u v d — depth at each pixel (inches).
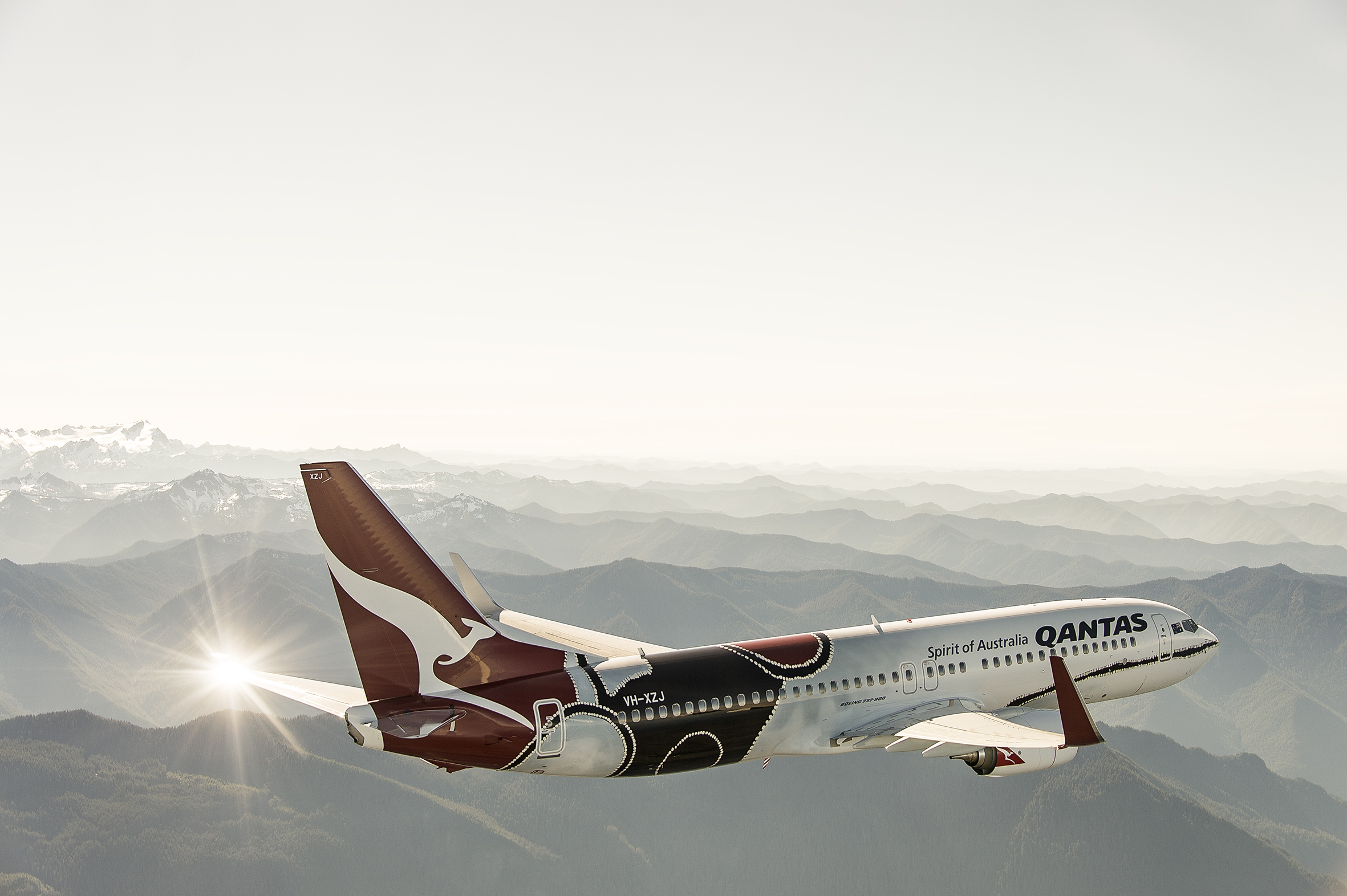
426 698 1477.6
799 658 1763.0
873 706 1792.6
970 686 1888.5
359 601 1446.9
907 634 1899.6
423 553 1482.5
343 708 1409.9
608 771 1603.1
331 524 1427.2
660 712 1609.3
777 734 1715.1
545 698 1546.5
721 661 1706.4
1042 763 1664.6
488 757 1497.3
